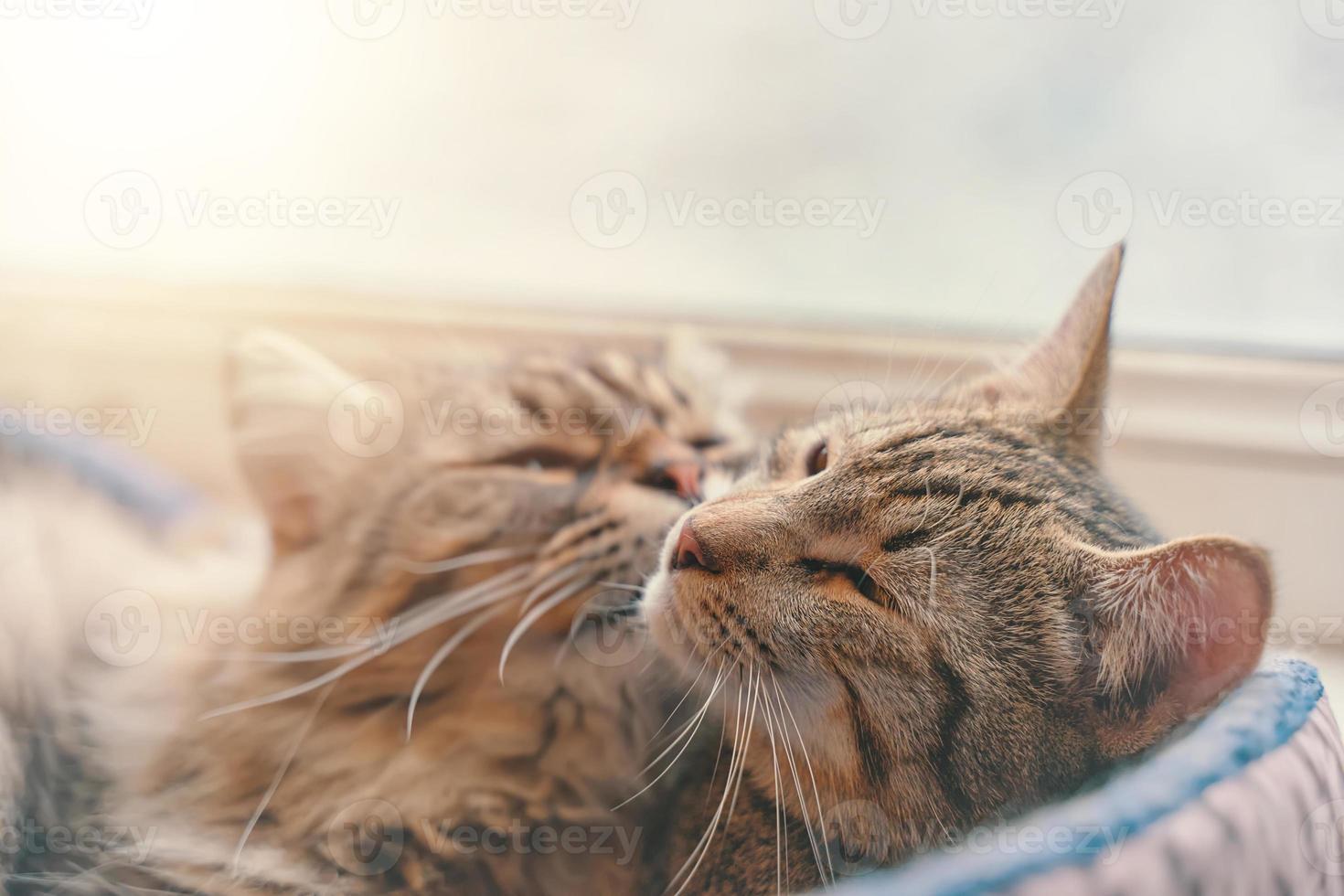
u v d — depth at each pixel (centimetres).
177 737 50
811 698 44
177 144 62
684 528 46
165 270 62
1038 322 56
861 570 44
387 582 51
